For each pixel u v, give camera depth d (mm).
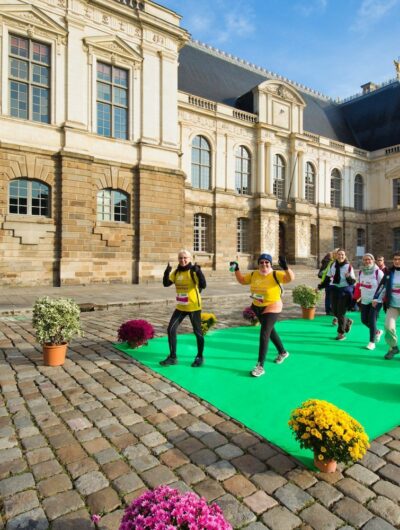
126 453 3451
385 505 2760
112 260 19578
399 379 5430
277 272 5641
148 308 12555
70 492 2910
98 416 4215
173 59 21750
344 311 7785
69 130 18141
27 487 2965
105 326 9273
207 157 28594
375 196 40219
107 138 19562
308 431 3074
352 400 4652
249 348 7137
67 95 18297
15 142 17016
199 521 2012
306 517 2637
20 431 3865
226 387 5090
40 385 5160
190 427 3955
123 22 20031
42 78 18000
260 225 30078
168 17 21641
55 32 18000
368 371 5789
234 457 3387
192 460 3340
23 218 17141
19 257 17125
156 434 3807
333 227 37688
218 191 28469
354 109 44594
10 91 17188
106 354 6668
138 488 2957
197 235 28219
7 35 16938
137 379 5406
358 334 8484
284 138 32562
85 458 3373
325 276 8016
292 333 8539
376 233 39969
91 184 18906
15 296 14320
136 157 20547
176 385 5164
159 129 21234
